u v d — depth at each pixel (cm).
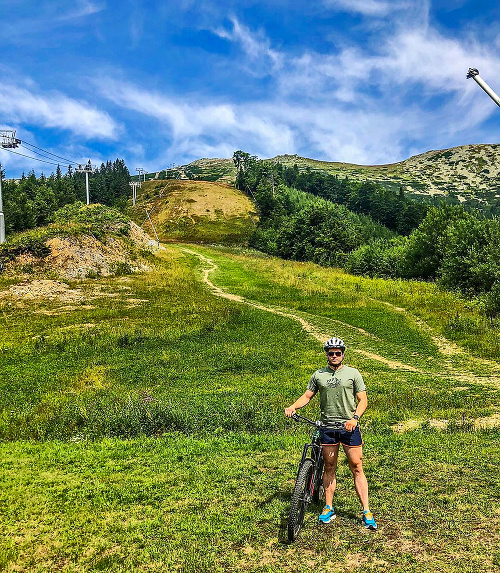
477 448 854
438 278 4050
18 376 1661
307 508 587
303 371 1730
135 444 982
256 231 9419
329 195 15162
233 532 550
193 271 5012
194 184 14088
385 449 870
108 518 616
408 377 1638
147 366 1784
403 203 12306
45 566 507
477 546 485
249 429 1103
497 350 1958
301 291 3816
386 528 535
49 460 880
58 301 3120
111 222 5238
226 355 1942
